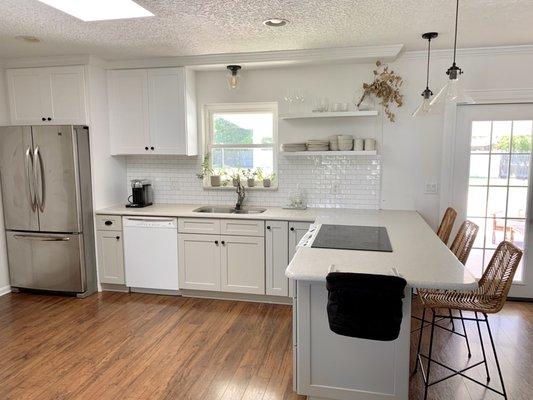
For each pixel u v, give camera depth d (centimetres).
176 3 256
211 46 364
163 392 252
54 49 374
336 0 254
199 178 457
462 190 402
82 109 408
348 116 405
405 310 213
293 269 216
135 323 352
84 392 253
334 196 429
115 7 265
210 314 370
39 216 412
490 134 392
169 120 423
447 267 219
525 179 391
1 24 299
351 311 195
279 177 438
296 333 233
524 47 367
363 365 224
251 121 450
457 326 339
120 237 420
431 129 400
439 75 390
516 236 398
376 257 238
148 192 455
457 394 247
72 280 414
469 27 311
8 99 422
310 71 417
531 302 396
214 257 399
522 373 270
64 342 318
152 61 414
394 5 264
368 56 372
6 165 412
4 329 341
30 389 257
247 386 258
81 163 405
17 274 428
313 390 232
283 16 283
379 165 414
